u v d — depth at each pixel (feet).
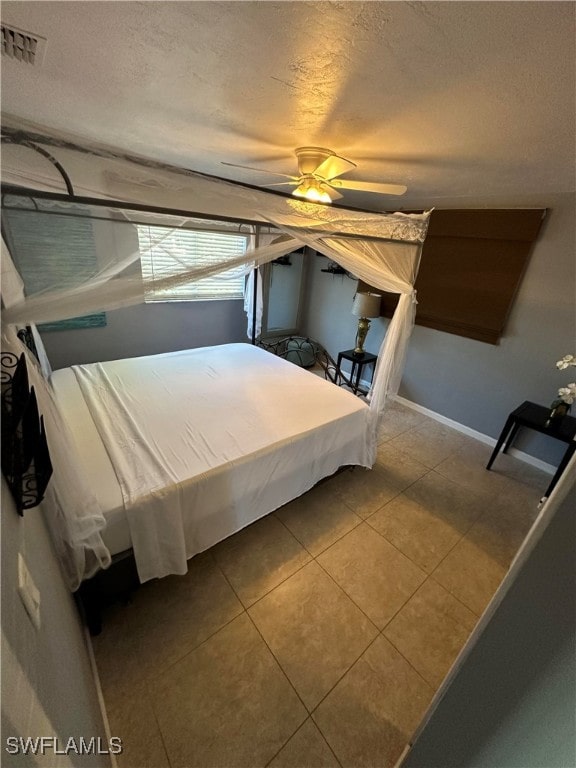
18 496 2.33
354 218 5.56
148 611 5.20
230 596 5.52
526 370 9.65
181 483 5.02
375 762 3.84
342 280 14.42
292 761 3.81
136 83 3.76
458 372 11.17
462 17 2.33
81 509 4.00
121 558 4.71
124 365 9.25
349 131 4.78
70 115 4.91
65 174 3.16
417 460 9.72
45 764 1.72
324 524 7.15
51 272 3.77
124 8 2.44
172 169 3.51
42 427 2.98
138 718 4.03
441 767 2.74
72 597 4.49
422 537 7.02
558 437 8.02
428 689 4.53
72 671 3.01
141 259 4.45
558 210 8.34
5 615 1.62
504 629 2.03
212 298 13.07
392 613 5.47
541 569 1.77
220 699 4.26
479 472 9.34
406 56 2.88
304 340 15.81
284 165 7.09
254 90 3.76
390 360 7.75
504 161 5.83
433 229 10.64
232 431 6.51
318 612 5.39
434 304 11.21
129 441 5.94
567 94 3.29
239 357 10.61
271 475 6.24
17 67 3.44
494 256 9.58
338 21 2.48
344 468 8.68
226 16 2.51
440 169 6.60
